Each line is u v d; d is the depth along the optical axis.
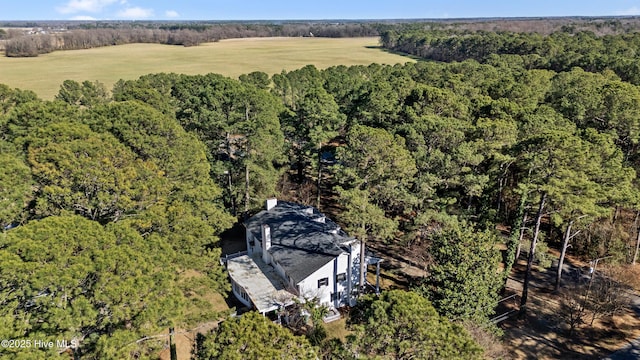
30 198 24.20
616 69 72.69
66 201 23.14
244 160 38.06
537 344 28.28
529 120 37.22
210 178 37.00
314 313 26.69
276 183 44.66
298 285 28.72
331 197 48.81
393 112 47.12
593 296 31.98
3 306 15.36
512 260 33.50
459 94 53.62
